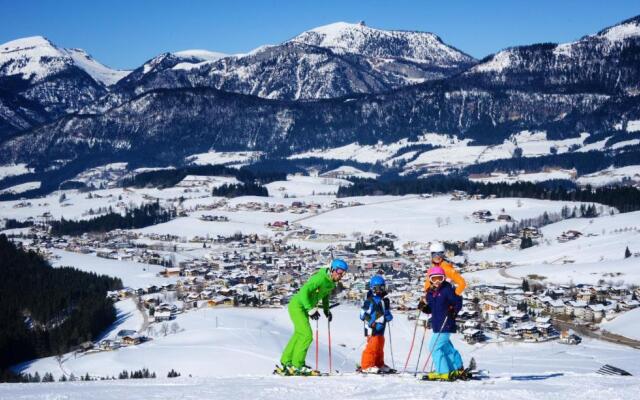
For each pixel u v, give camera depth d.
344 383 19.52
